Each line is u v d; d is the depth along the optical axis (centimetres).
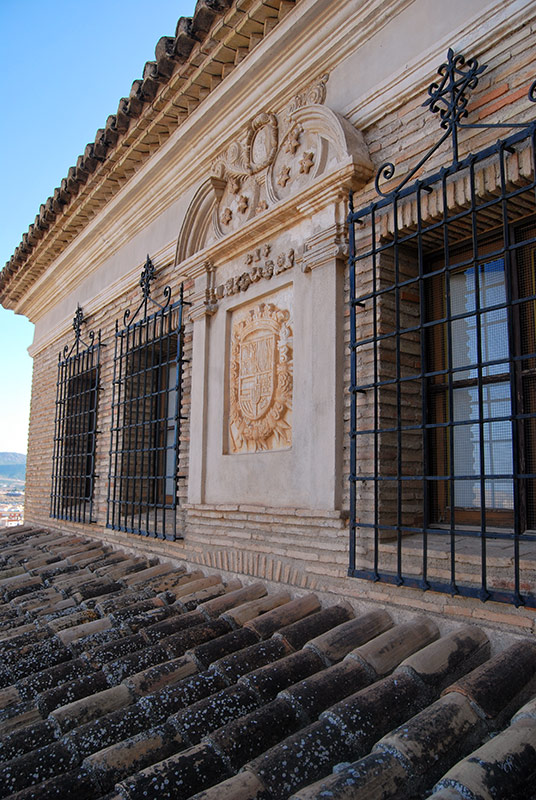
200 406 520
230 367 500
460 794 180
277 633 335
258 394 460
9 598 543
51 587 538
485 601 280
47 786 233
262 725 249
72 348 830
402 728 219
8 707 323
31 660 378
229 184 516
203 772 229
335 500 372
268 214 444
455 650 273
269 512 421
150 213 657
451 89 320
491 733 230
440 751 213
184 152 570
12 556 688
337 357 383
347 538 365
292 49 438
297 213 430
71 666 355
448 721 223
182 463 543
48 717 295
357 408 369
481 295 352
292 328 438
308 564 393
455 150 312
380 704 246
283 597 399
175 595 450
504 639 278
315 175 416
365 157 381
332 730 235
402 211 353
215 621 380
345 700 248
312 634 335
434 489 366
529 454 318
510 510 328
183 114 541
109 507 662
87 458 783
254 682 286
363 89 395
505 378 333
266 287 463
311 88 433
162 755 251
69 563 626
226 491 480
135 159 618
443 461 364
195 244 564
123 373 683
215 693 299
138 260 681
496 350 340
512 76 307
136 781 221
